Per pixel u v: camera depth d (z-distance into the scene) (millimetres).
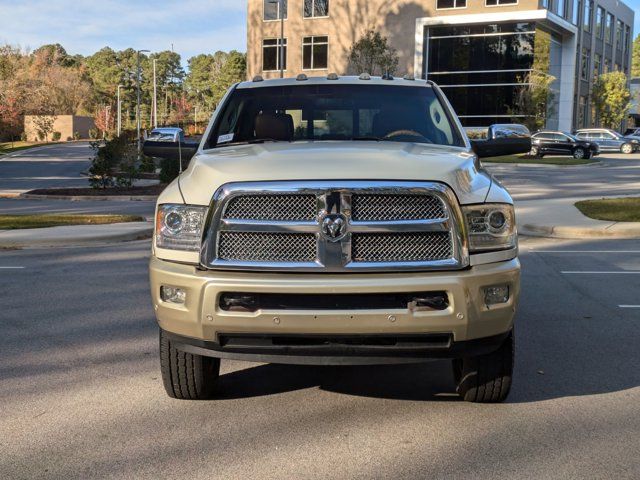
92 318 7195
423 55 56750
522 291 8555
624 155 48594
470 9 54594
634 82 88938
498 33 54375
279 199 3963
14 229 13711
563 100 61094
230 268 3965
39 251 11711
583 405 4742
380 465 3816
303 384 5215
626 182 26234
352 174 3977
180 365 4539
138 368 5562
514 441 4137
